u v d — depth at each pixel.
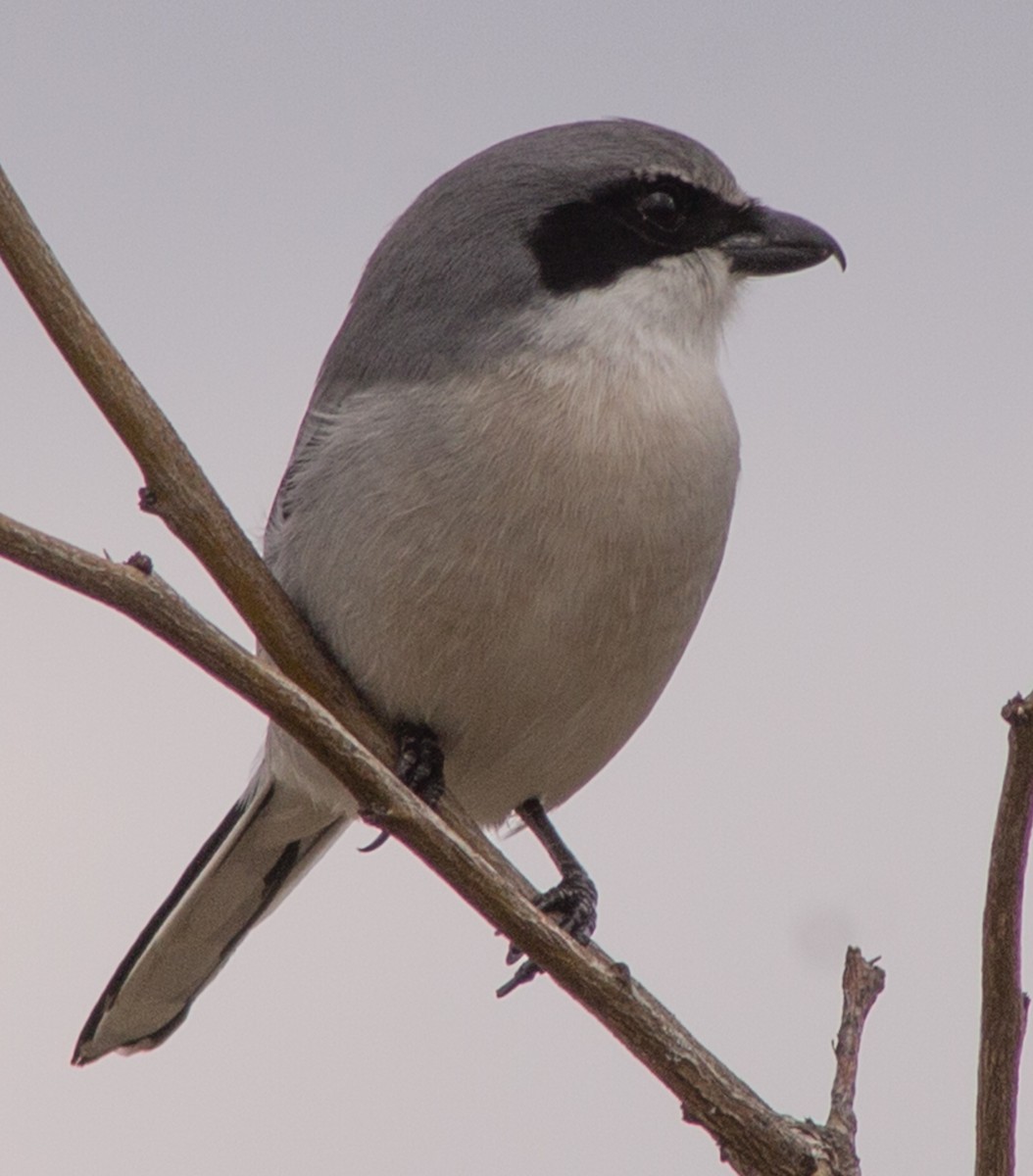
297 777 10.09
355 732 9.23
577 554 8.90
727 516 9.52
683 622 9.45
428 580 8.91
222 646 6.76
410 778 9.16
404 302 9.52
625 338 9.34
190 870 10.85
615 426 9.00
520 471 8.87
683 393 9.33
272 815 10.64
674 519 9.07
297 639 8.88
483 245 9.48
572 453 8.91
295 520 9.45
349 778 6.93
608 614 9.05
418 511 8.91
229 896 10.79
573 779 10.09
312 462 9.52
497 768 9.81
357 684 9.27
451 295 9.40
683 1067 7.14
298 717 6.83
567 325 9.27
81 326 7.39
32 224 7.22
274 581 8.67
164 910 10.79
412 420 9.05
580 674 9.23
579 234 9.55
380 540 8.97
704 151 10.06
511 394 9.02
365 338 9.63
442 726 9.38
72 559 6.57
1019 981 6.25
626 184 9.63
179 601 6.71
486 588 8.90
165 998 10.84
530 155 9.76
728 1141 7.13
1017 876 6.18
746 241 10.06
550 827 10.20
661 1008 7.21
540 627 8.98
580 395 9.05
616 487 8.92
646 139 9.88
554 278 9.42
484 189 9.66
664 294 9.61
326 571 9.18
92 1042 10.87
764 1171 7.11
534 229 9.51
